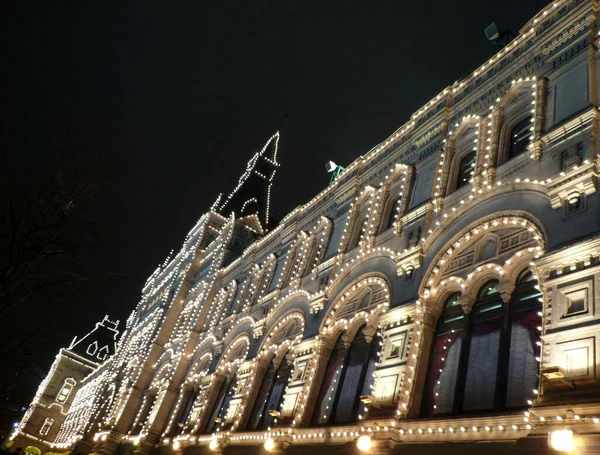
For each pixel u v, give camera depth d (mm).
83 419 61625
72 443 57094
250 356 24531
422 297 14375
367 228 20062
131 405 37062
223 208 49812
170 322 41625
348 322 18078
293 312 22688
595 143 11750
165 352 38375
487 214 13758
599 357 8711
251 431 20281
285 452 16875
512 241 12703
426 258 15344
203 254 45656
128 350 52594
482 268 13031
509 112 15703
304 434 16500
